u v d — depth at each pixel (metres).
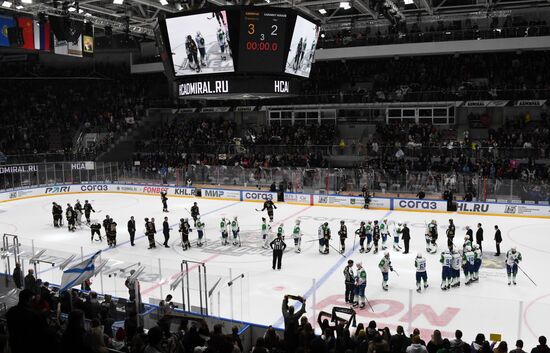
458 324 13.84
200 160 42.81
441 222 28.80
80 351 6.27
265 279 18.62
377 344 8.01
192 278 15.07
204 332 10.54
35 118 47.19
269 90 23.19
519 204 30.02
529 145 34.62
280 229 20.05
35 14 32.69
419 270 17.03
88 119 48.72
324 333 10.19
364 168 35.78
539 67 38.84
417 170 35.47
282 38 22.50
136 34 42.91
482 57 41.16
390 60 44.09
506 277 18.94
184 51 22.98
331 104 42.66
